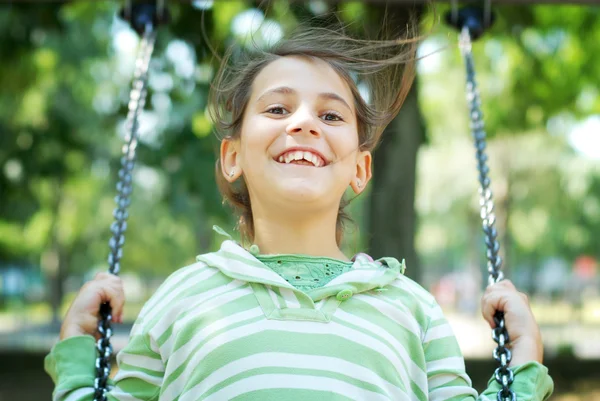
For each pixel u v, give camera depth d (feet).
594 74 35.17
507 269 74.38
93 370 7.16
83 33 41.96
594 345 46.96
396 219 25.22
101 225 88.07
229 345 5.79
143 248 107.65
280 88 6.42
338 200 6.47
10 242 74.84
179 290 6.32
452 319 85.71
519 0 12.90
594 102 37.01
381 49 8.40
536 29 31.81
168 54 26.21
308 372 5.66
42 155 38.50
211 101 7.77
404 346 6.14
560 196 88.99
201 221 64.13
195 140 33.88
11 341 53.06
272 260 6.27
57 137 38.88
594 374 32.07
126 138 9.52
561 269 109.70
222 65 7.63
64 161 39.60
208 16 24.25
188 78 27.02
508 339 7.22
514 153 78.48
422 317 6.44
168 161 35.83
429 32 7.79
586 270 102.73
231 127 6.86
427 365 6.36
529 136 75.82
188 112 32.81
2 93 34.17
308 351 5.74
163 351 6.14
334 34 8.09
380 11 19.63
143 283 127.75
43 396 28.60
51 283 81.76
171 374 5.98
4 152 37.78
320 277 6.23
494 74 40.06
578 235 94.58
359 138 6.98
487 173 9.09
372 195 25.53
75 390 6.89
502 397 6.48
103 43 43.37
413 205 25.43
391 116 7.36
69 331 7.45
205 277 6.33
